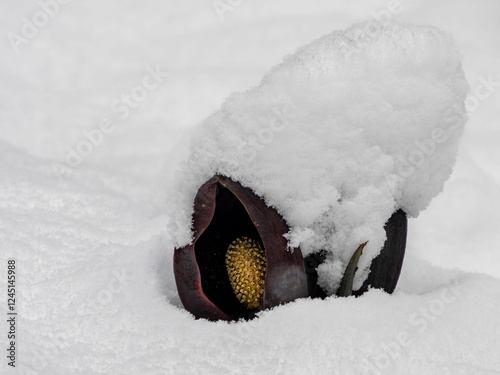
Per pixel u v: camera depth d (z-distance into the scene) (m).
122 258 0.62
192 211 0.55
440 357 0.54
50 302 0.61
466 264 0.73
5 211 0.71
